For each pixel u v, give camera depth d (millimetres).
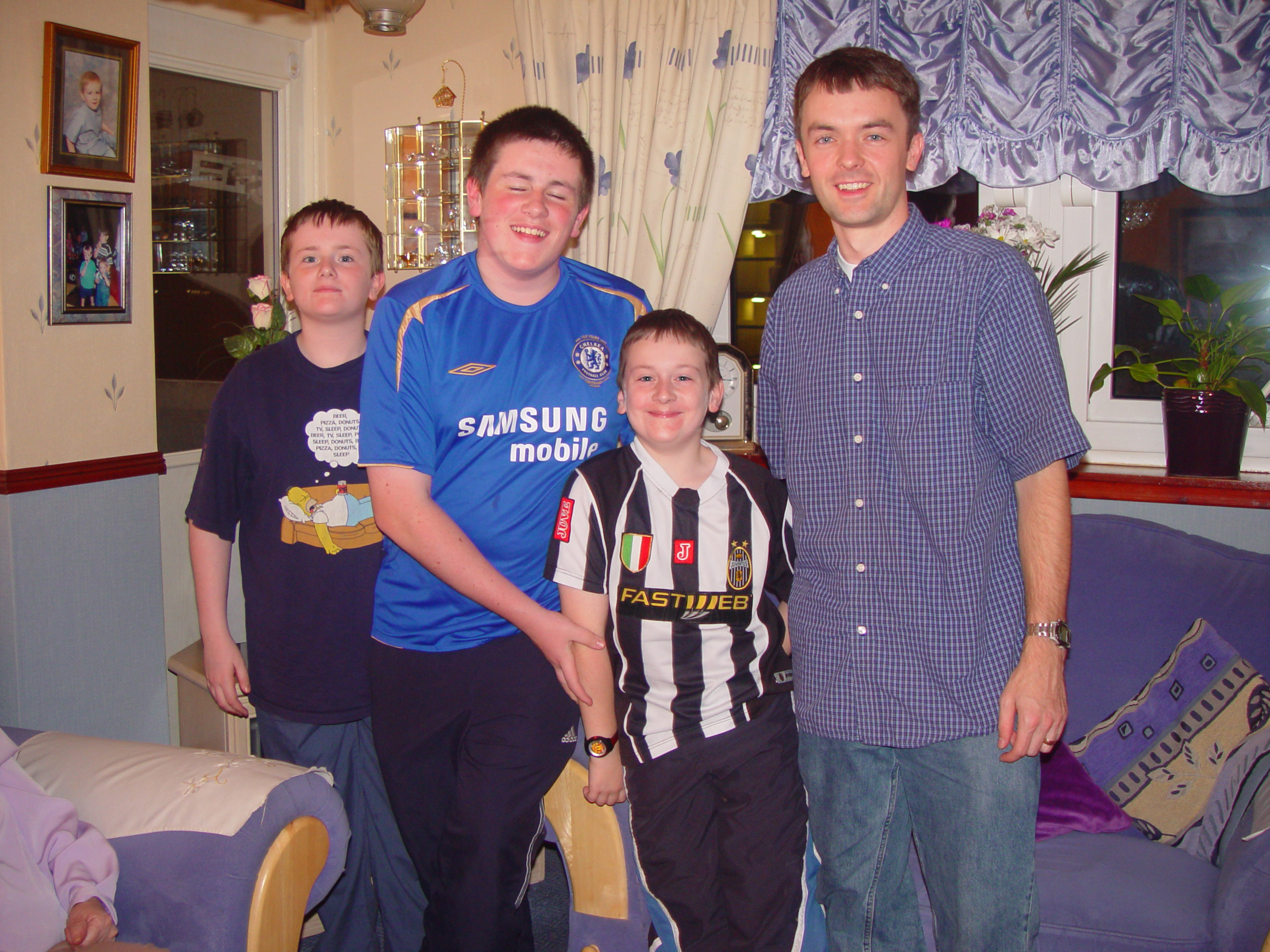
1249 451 2293
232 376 1764
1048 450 1259
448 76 2654
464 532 1479
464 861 1499
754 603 1473
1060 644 1271
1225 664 1835
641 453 1473
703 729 1442
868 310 1358
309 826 1469
